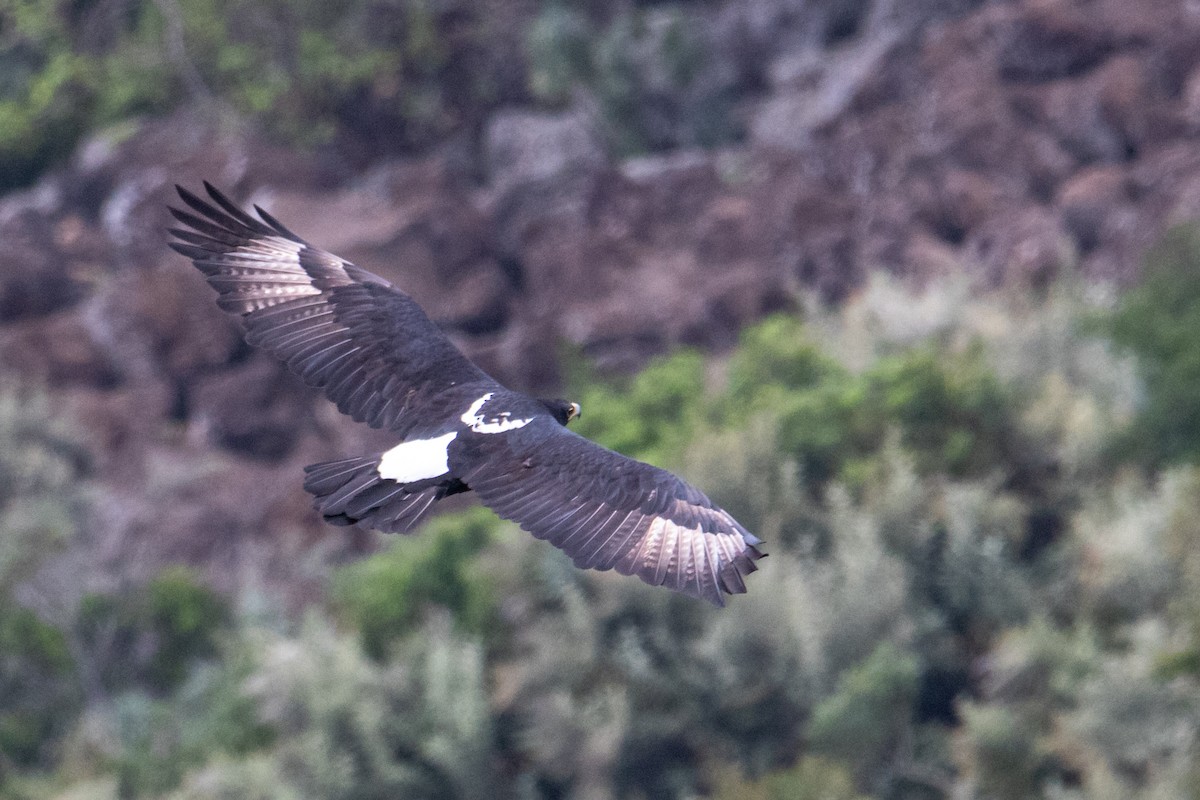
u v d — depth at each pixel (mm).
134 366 54000
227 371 53125
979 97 56812
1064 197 53188
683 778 30781
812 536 33938
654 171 58875
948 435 36219
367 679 32344
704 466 34188
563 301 54812
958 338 42094
